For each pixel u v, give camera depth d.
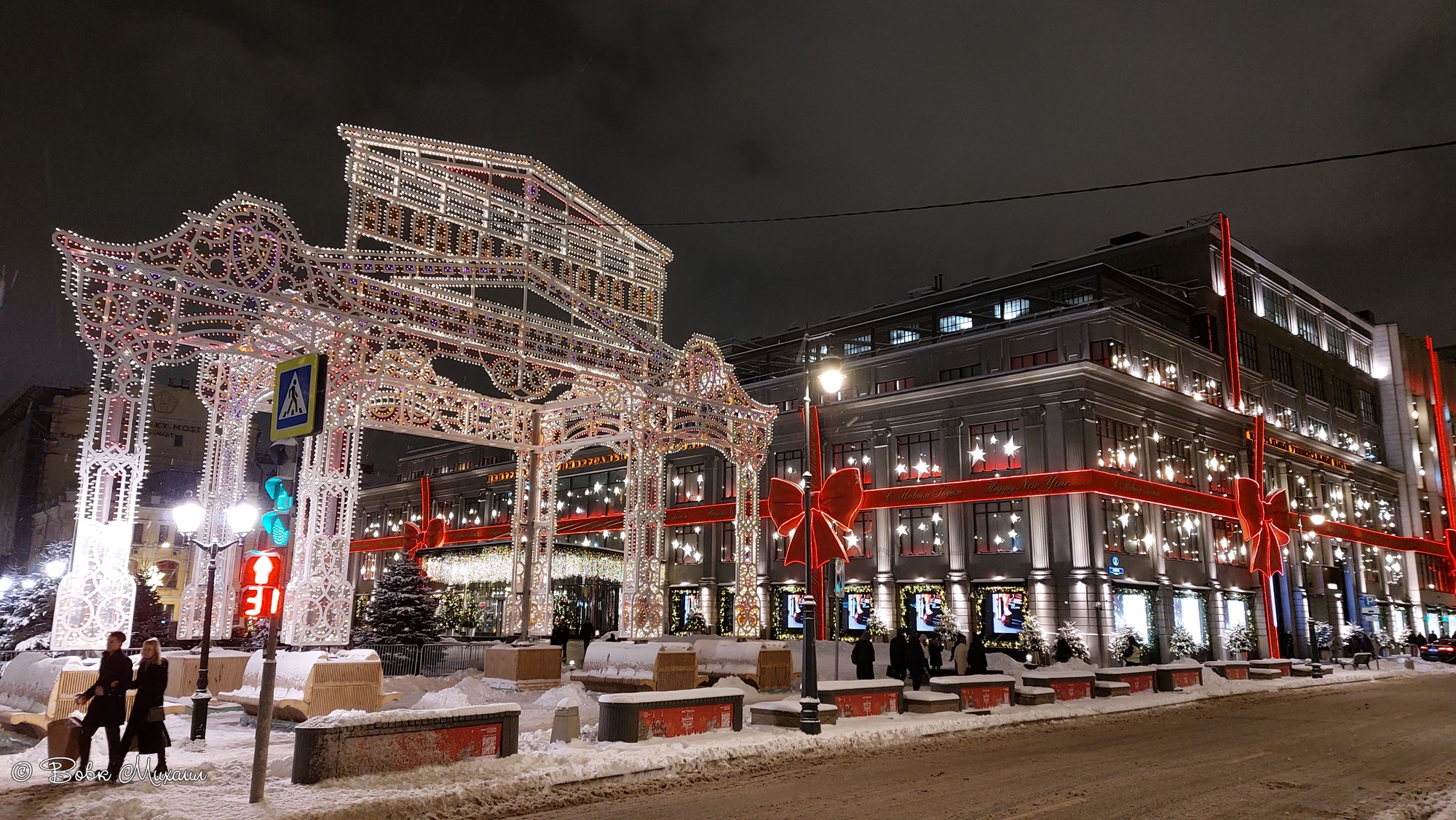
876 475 50.00
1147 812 10.64
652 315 25.30
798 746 15.42
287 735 15.30
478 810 10.55
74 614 14.99
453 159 20.42
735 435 27.70
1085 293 50.16
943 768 13.88
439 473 85.31
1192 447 50.53
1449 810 10.77
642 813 10.52
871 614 48.75
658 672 22.03
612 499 67.50
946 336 52.28
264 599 10.38
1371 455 74.19
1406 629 70.69
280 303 17.23
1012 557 44.41
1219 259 58.78
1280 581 55.50
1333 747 16.47
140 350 15.95
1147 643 44.25
